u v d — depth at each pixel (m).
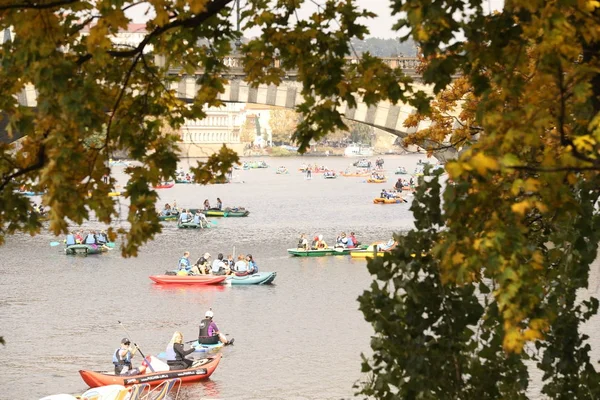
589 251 39.09
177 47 40.25
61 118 32.81
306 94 38.84
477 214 28.50
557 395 42.44
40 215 36.44
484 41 31.50
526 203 26.47
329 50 38.88
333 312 180.50
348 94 38.19
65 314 178.75
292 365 140.00
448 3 29.86
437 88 31.98
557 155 31.03
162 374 130.62
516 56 30.95
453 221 28.52
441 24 29.05
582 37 29.84
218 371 138.00
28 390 127.50
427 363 36.59
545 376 41.12
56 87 32.12
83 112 32.22
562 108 27.91
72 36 36.50
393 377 37.91
